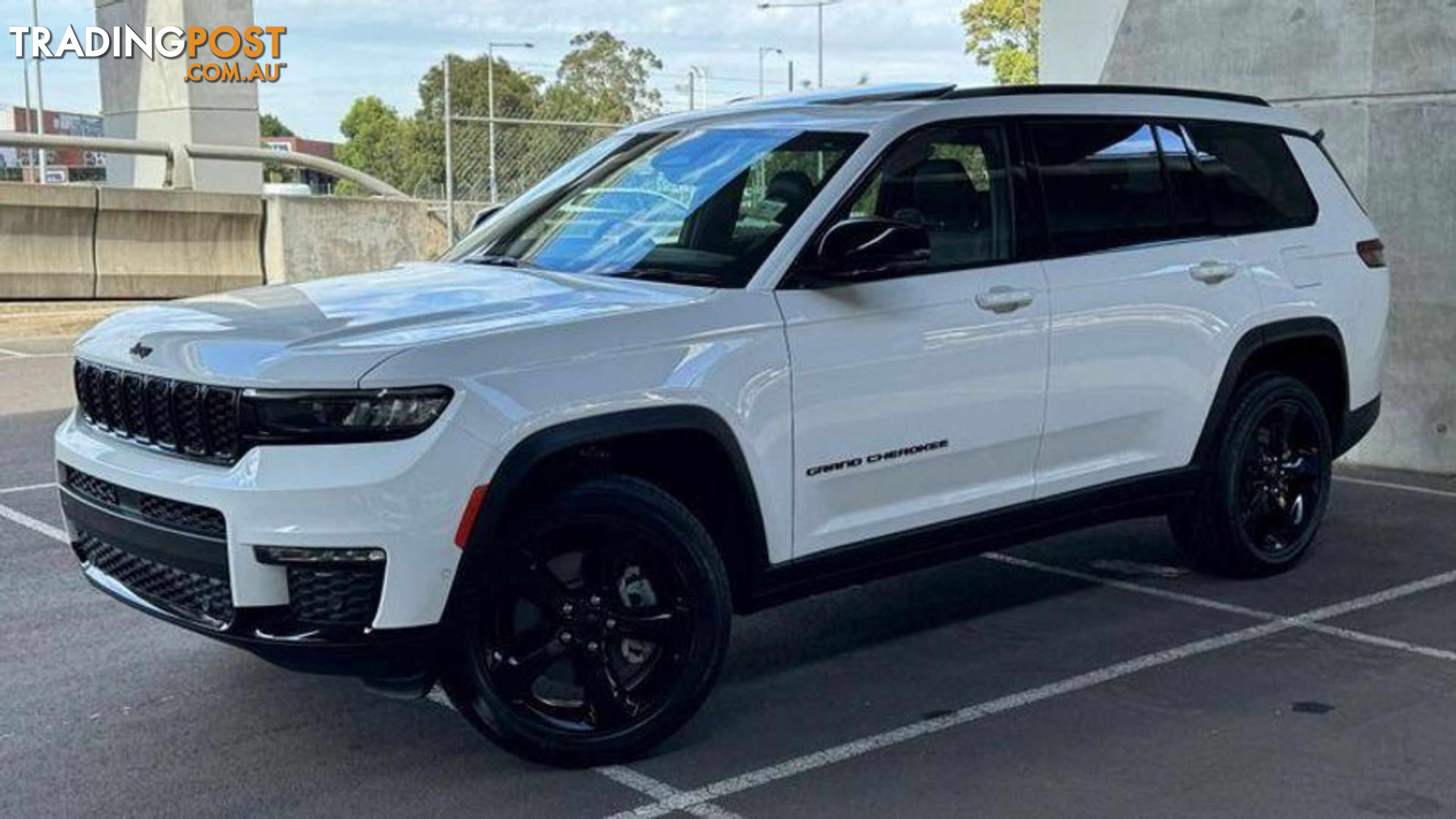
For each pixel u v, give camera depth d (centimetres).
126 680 541
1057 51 1041
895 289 505
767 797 438
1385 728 487
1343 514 787
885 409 502
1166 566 691
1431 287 869
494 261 546
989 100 555
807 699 521
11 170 4959
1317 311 648
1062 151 571
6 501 823
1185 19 959
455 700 437
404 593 404
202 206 1738
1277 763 459
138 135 2217
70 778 454
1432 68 848
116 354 459
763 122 555
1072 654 567
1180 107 624
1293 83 908
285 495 398
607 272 509
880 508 510
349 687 534
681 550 455
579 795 439
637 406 441
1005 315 533
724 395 459
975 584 667
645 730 460
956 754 469
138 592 456
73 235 1658
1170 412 599
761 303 475
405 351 411
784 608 632
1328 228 666
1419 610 616
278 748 477
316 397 402
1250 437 636
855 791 441
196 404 422
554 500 435
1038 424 550
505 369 420
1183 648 571
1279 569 667
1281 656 561
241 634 409
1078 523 580
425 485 402
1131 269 578
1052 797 435
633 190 552
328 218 1786
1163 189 606
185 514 422
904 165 521
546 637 446
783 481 479
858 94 570
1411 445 892
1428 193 862
